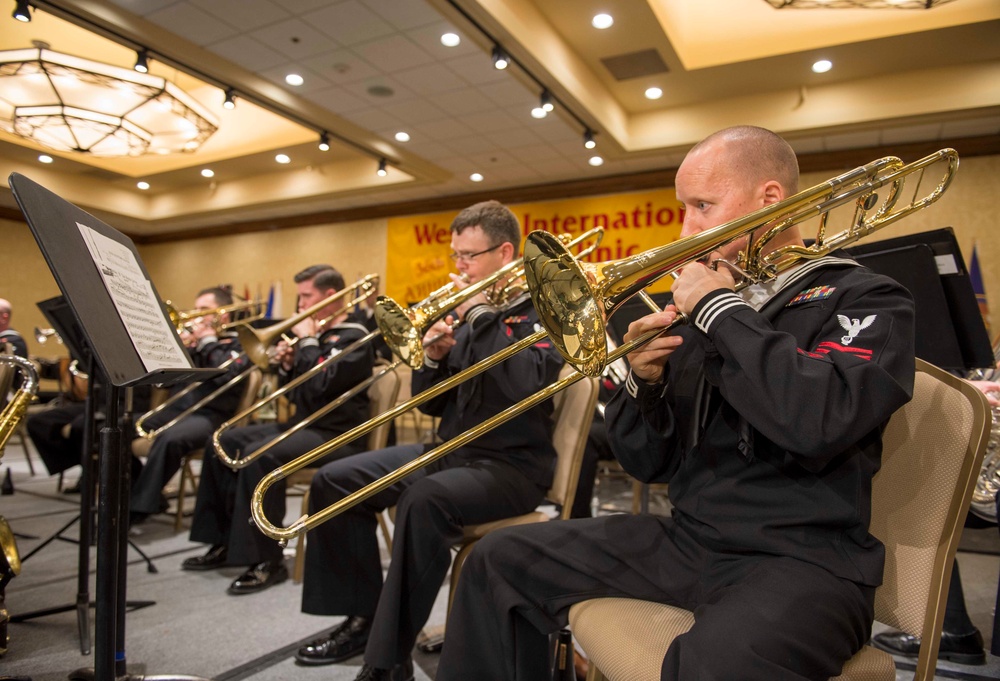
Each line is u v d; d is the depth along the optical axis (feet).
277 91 17.74
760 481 3.53
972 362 5.88
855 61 17.65
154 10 14.07
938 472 3.43
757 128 3.97
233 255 33.53
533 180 25.09
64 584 8.43
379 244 29.40
